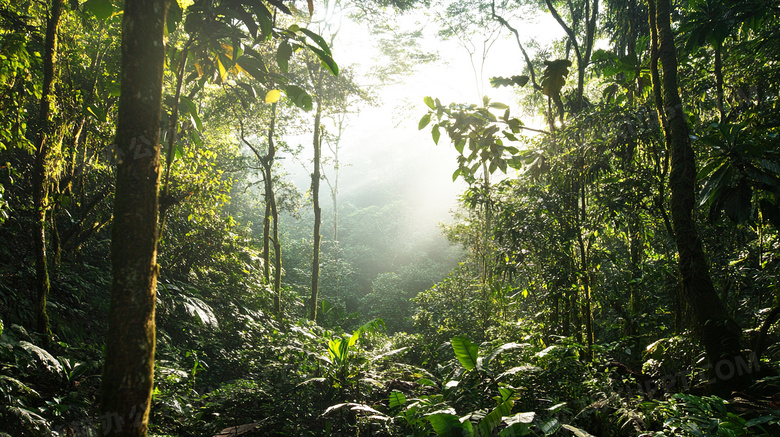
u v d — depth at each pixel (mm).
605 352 5359
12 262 5531
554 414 3859
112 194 7234
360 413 5012
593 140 5410
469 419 3713
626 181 4984
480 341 8375
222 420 5000
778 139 3490
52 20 4523
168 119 3336
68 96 5023
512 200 7684
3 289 4824
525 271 6500
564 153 5812
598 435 3877
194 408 5172
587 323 5668
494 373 4699
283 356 6980
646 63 5848
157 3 1978
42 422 3410
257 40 2895
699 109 6629
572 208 6059
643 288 6180
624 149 5242
